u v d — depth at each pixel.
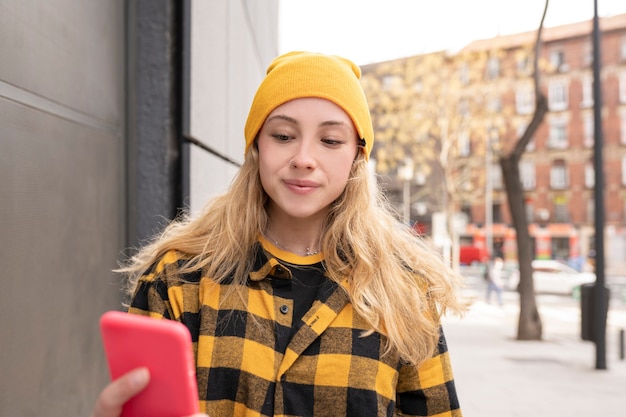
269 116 1.25
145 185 2.46
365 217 1.34
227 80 4.02
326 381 1.22
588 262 41.34
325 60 1.25
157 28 2.47
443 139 25.58
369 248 1.33
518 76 24.39
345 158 1.25
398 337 1.27
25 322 1.44
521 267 11.84
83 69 1.90
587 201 41.78
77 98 1.84
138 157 2.46
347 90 1.25
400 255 1.42
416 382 1.36
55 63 1.66
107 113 2.15
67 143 1.75
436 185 38.47
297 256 1.33
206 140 3.07
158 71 2.47
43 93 1.57
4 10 1.34
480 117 23.77
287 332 1.25
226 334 1.23
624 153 40.06
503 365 9.24
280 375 1.20
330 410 1.22
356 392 1.22
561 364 9.29
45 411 1.56
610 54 40.12
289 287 1.30
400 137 24.56
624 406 6.71
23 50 1.44
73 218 1.79
